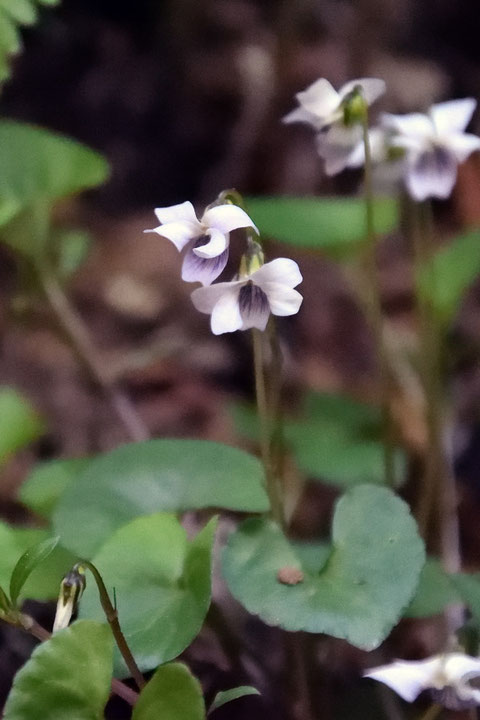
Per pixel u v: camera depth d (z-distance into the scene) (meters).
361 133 0.39
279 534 0.36
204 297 0.35
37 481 0.40
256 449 0.48
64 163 0.41
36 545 0.34
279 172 0.64
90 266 0.60
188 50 0.72
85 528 0.37
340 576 0.35
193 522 0.42
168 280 0.60
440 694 0.35
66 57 0.71
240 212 0.35
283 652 0.40
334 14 0.70
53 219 0.62
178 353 0.54
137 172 0.68
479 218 0.57
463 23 0.71
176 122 0.70
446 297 0.41
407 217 0.50
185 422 0.50
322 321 0.54
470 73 0.70
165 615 0.35
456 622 0.40
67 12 0.73
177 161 0.68
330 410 0.45
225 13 0.73
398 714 0.39
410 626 0.41
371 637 0.34
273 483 0.37
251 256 0.35
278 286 0.35
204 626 0.39
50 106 0.70
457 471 0.46
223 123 0.69
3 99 0.69
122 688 0.35
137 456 0.38
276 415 0.38
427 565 0.37
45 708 0.33
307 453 0.43
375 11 0.66
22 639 0.40
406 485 0.44
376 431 0.44
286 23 0.67
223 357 0.54
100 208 0.66
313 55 0.68
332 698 0.39
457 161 0.39
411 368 0.48
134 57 0.73
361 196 0.43
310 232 0.40
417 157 0.39
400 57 0.70
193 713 0.33
